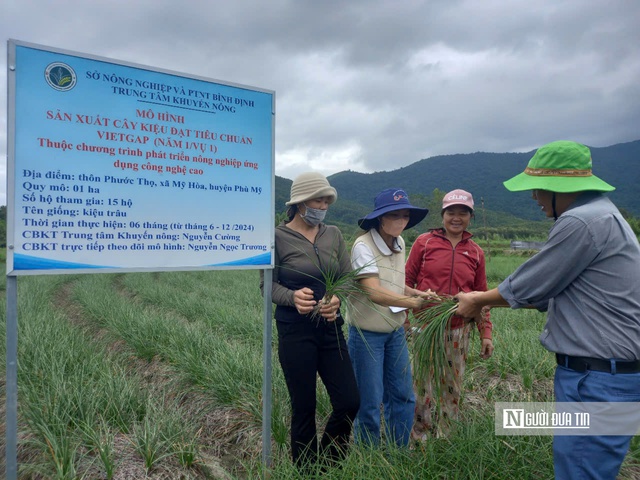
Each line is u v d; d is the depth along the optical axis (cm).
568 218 202
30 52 225
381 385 317
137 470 308
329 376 292
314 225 304
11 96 220
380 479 252
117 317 786
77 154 238
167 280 1614
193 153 274
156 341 623
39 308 1002
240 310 842
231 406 420
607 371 196
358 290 295
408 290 346
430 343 291
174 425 361
